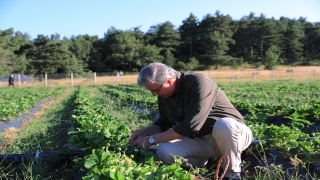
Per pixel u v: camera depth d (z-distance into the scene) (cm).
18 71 5447
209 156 372
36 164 391
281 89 1823
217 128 329
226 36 8131
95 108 809
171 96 353
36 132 659
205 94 329
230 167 331
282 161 373
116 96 1600
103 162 297
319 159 361
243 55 8388
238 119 352
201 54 8225
